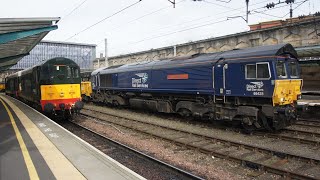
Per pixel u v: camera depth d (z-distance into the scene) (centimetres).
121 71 2367
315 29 1862
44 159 769
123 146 1108
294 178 774
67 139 1001
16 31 1409
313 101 1728
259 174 814
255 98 1344
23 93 2411
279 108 1253
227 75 1430
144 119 1852
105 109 2492
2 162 742
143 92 2123
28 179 621
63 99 1761
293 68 1372
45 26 1451
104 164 726
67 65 1781
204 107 1584
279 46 1279
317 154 1001
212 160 963
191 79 1642
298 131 1327
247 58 1345
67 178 628
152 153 1045
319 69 1872
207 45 2639
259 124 1350
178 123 1666
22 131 1141
